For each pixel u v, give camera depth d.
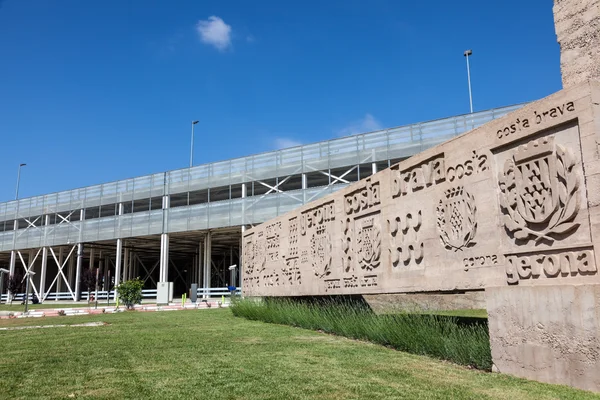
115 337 13.16
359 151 37.81
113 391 6.47
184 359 9.12
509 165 8.28
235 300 23.97
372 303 19.61
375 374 7.49
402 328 10.38
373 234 13.28
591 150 6.77
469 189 9.34
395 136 36.69
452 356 8.71
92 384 6.93
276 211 40.44
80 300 52.22
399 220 12.02
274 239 22.02
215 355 9.59
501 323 7.71
